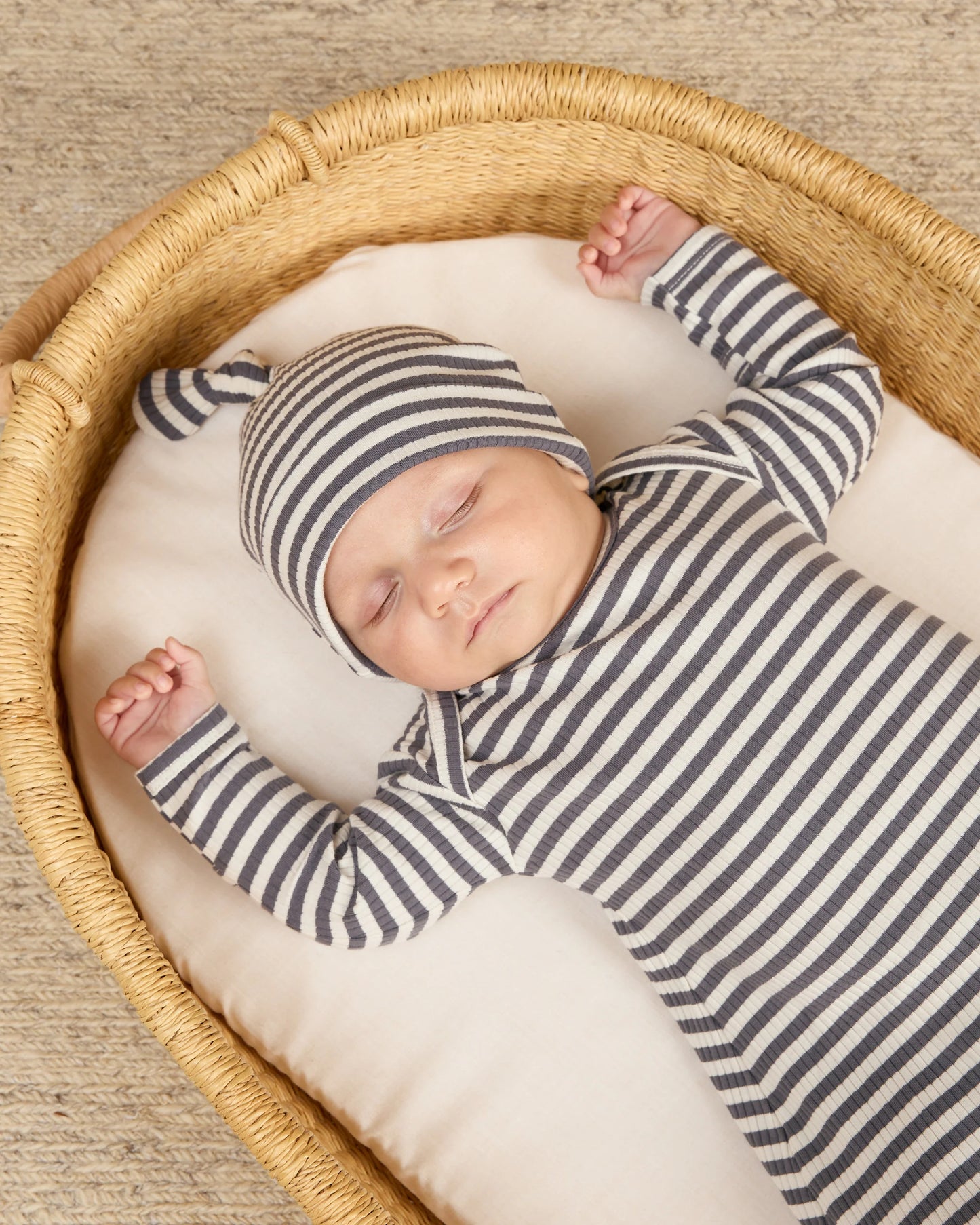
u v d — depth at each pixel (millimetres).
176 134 1788
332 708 1353
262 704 1349
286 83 1793
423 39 1792
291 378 1256
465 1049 1254
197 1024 1059
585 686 1185
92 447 1373
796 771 1132
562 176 1426
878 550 1372
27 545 1188
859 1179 1119
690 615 1174
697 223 1399
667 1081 1244
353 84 1793
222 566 1376
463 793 1194
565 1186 1217
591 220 1483
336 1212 1026
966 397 1372
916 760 1118
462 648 1155
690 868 1163
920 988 1112
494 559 1146
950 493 1369
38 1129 1515
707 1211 1206
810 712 1139
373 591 1174
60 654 1333
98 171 1782
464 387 1210
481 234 1515
